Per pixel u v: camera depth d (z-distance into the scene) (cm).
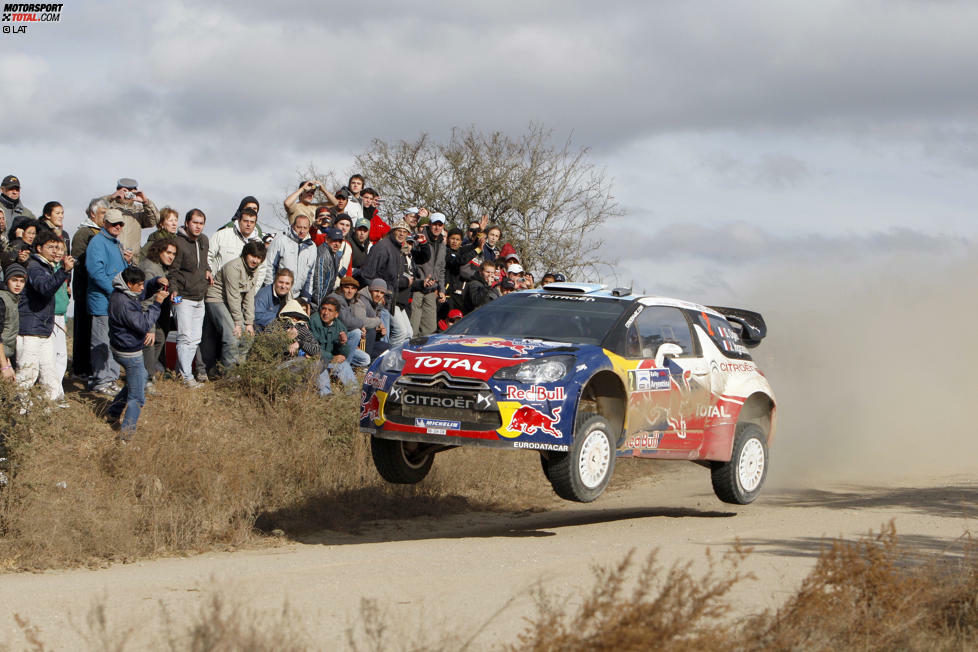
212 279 1484
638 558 851
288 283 1504
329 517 1211
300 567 862
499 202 3728
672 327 1172
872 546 685
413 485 1373
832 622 604
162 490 1162
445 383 972
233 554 1030
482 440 957
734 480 1227
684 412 1142
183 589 762
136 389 1229
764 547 912
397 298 1702
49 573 922
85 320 1484
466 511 1362
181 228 1427
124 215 1512
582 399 1048
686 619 530
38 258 1238
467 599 705
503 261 1973
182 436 1260
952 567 766
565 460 980
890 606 635
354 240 1739
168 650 581
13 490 1046
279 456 1308
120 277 1223
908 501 1301
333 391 1468
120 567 957
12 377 1098
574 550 916
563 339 1067
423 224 1823
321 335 1509
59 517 1037
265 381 1438
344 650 581
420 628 611
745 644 562
